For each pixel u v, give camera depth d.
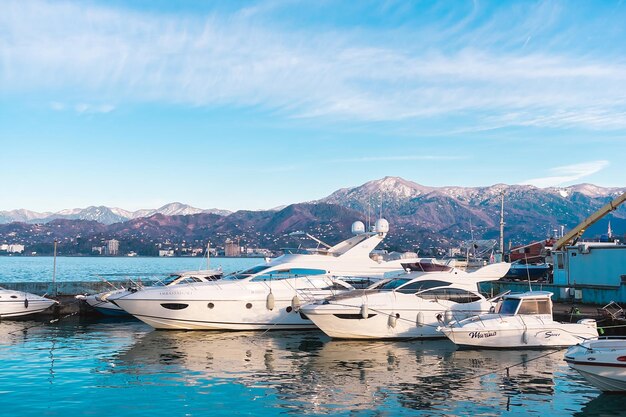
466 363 19.33
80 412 14.11
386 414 13.97
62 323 30.27
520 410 14.29
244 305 26.19
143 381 17.03
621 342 15.85
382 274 30.48
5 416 13.80
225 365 19.16
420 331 23.77
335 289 27.36
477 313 24.27
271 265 29.62
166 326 26.31
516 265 50.59
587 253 36.16
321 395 15.53
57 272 114.06
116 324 29.83
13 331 27.27
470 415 13.91
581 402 14.94
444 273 25.86
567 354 15.85
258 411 14.21
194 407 14.51
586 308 29.42
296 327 26.47
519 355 20.62
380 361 19.69
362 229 37.53
